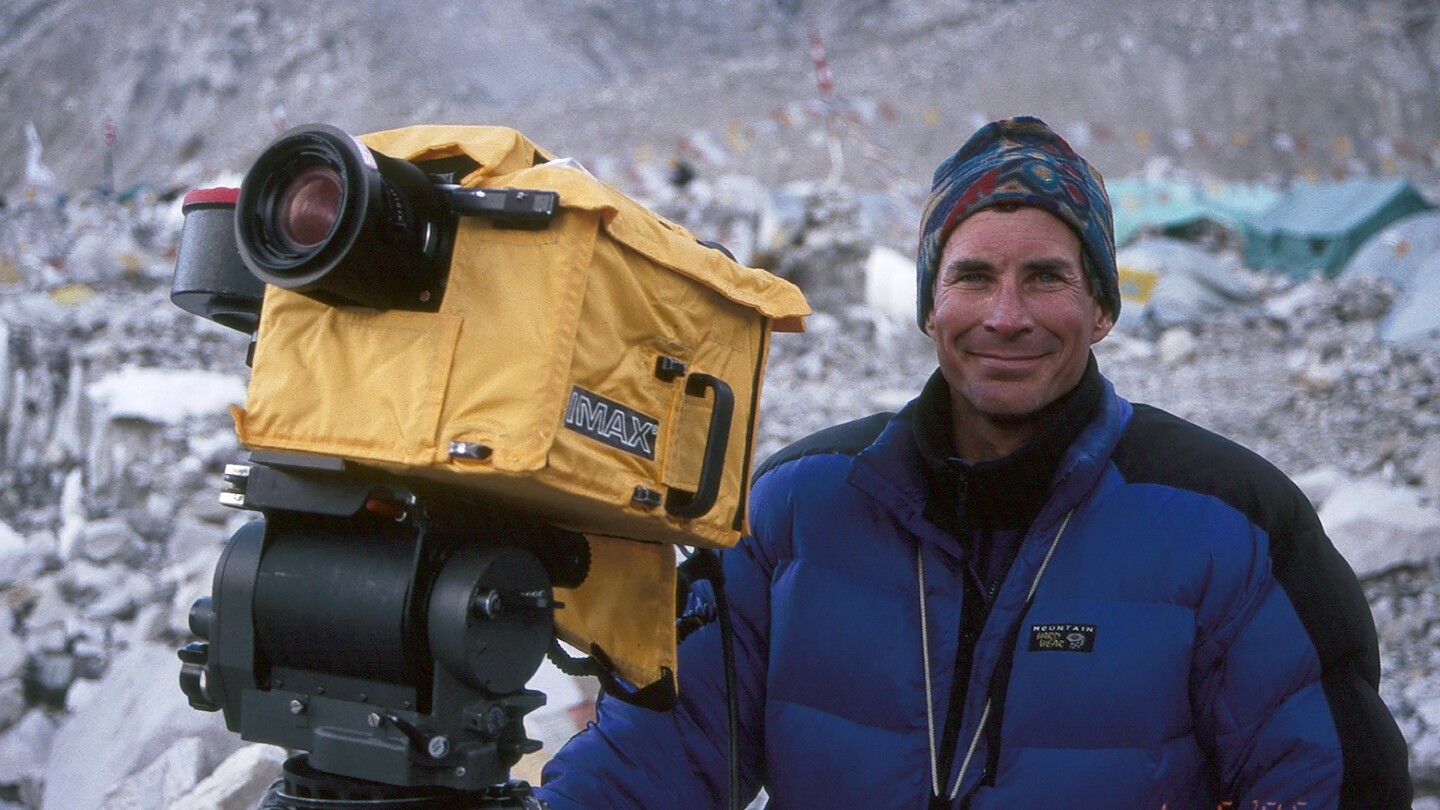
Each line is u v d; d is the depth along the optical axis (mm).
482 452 1185
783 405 14117
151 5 96500
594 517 1333
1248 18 82438
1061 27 81875
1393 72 78938
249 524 1358
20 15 98438
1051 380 1582
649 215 1333
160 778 4266
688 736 1705
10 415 11773
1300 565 1530
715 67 77250
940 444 1658
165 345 13570
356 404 1243
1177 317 18500
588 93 76688
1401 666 7094
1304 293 19312
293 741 1293
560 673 4062
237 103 87375
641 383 1297
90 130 88125
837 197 20812
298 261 1167
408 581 1229
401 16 94562
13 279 19984
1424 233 21297
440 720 1236
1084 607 1557
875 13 101000
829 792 1651
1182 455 1595
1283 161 69250
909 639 1641
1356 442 12766
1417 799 5336
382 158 1199
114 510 10273
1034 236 1569
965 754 1597
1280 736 1495
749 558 1754
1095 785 1533
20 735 5578
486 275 1225
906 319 17922
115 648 7156
